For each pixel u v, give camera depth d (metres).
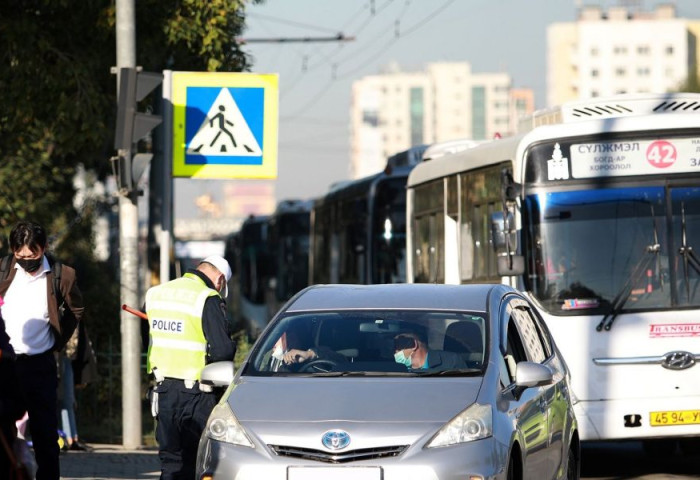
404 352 26.06
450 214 51.78
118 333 61.91
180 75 46.84
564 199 40.97
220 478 23.42
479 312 27.19
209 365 26.92
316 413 23.81
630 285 40.16
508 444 23.84
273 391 24.88
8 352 21.12
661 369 39.62
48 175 82.69
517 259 40.41
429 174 55.41
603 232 40.62
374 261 78.94
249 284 148.88
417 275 58.00
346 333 26.78
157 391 29.66
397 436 23.16
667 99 46.41
